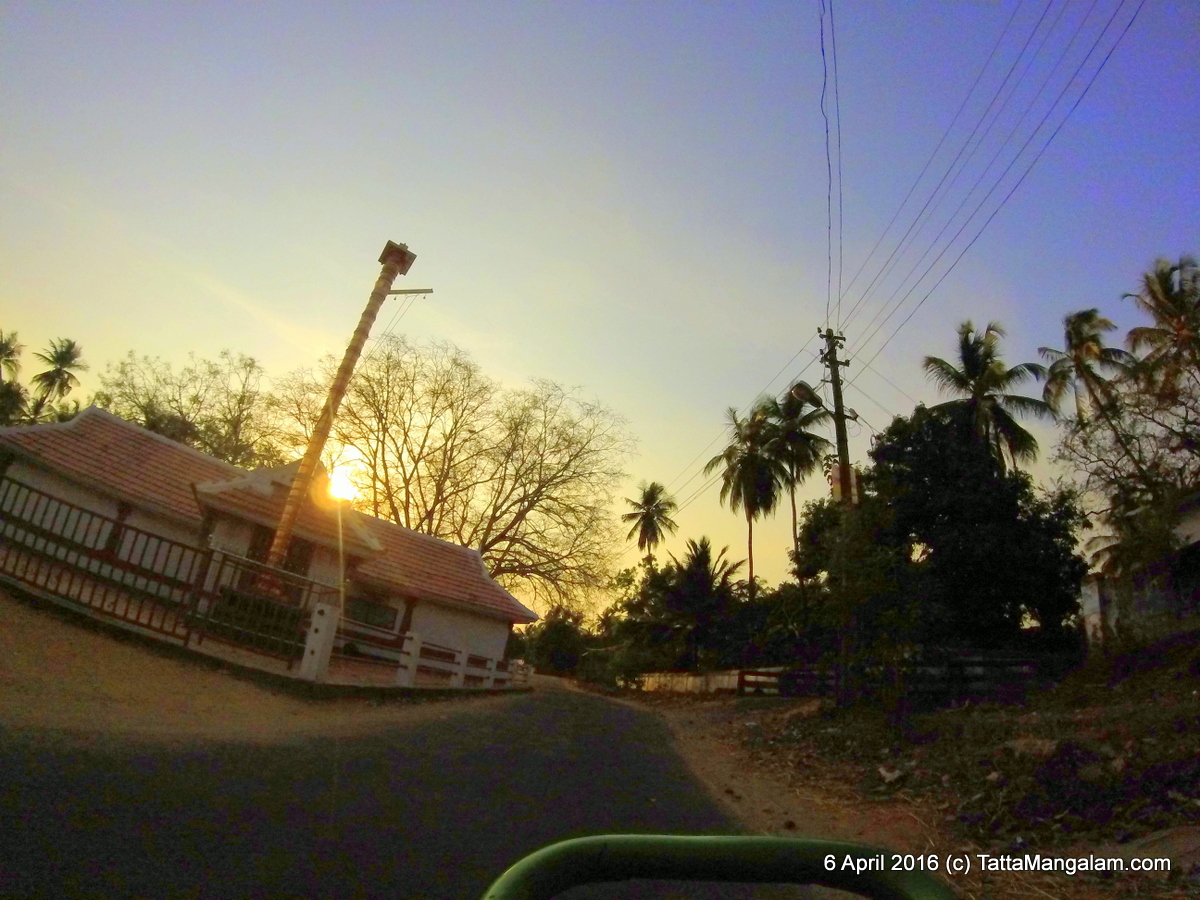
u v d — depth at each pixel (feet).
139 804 16.69
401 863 16.01
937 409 94.53
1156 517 58.29
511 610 81.10
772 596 106.52
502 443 106.22
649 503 164.66
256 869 14.42
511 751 32.73
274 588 50.03
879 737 40.60
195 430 120.06
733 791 30.40
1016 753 29.17
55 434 66.13
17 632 32.12
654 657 127.44
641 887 16.65
